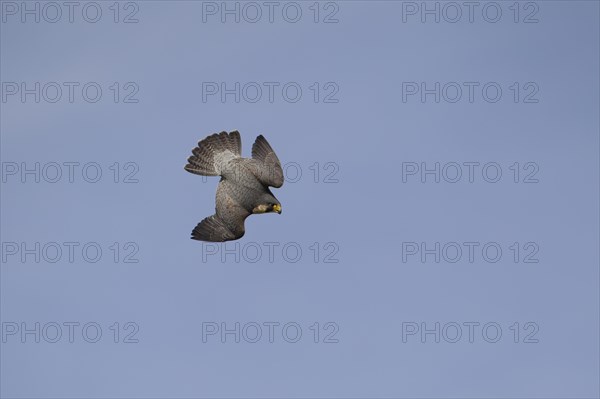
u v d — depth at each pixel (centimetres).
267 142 5612
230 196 5556
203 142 5619
